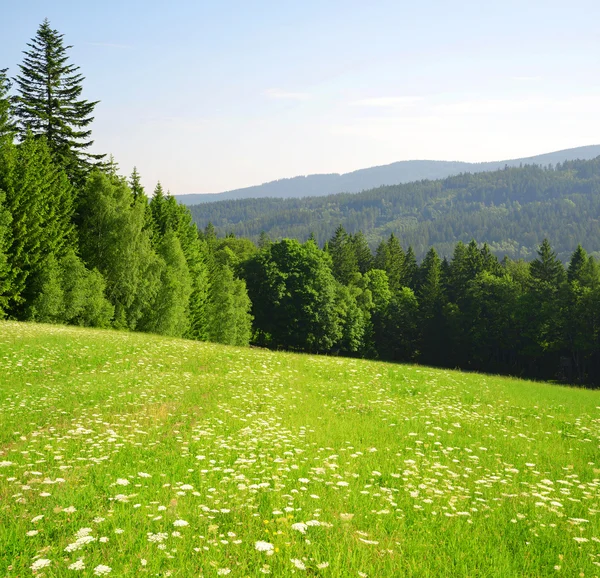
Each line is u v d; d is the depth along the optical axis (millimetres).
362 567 5871
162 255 55125
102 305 43000
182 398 16422
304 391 19500
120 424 12398
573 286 66625
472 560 6289
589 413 19125
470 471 10211
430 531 7047
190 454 10133
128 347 26484
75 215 46031
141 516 6934
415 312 86312
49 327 31703
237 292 64875
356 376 24156
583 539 6879
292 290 68500
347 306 77062
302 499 7977
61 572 5387
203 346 31156
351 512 7656
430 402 18891
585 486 9734
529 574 6148
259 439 11469
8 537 6090
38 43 47156
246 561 5914
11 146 40656
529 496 8938
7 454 9711
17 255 38719
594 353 66875
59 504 7230
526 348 69812
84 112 48938
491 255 94000
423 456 11180
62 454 9742
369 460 10516
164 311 50281
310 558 6102
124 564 5621
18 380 17984
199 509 7320
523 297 70938
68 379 18609
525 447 12867
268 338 71625
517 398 21391
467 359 80188
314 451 10984
